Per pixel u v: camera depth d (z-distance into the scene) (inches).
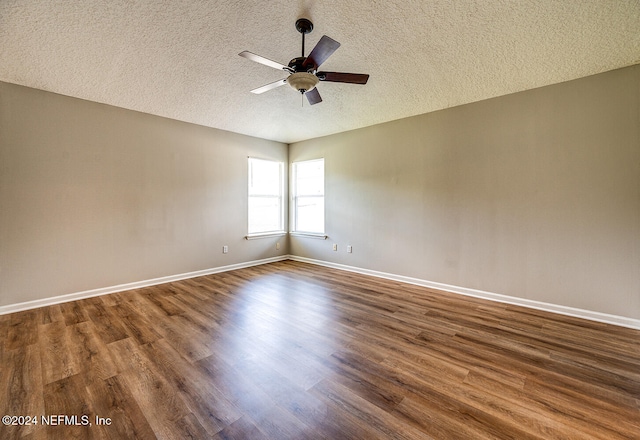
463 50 92.3
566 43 87.4
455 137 139.0
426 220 149.7
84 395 64.7
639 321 99.1
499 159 126.6
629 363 78.1
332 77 89.4
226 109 145.3
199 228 170.9
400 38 86.4
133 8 73.2
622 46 88.3
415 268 154.6
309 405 62.1
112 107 137.4
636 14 73.7
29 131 116.3
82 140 129.3
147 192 149.3
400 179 159.2
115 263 139.4
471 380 71.0
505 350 85.3
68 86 116.7
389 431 55.0
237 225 190.1
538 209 117.7
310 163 211.5
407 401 63.4
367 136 172.9
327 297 133.2
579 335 94.7
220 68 104.8
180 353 82.9
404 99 131.9
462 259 138.2
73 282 127.4
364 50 92.6
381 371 74.8
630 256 100.6
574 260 110.7
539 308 118.0
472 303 125.3
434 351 84.8
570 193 110.8
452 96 127.7
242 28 82.1
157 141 152.6
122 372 73.4
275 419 58.1
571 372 74.2
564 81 111.4
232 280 162.4
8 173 112.3
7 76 107.3
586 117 107.2
